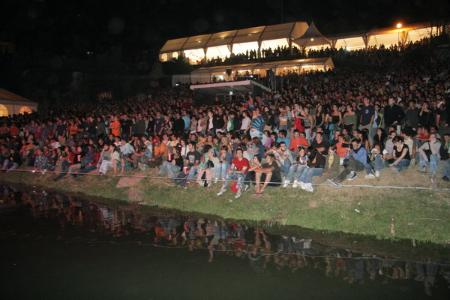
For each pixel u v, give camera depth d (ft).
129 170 54.70
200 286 23.48
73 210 42.83
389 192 37.24
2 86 152.66
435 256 27.55
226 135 49.83
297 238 32.09
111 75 156.15
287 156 42.70
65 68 161.99
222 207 41.14
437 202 34.65
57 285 24.12
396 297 21.57
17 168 67.10
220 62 138.82
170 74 146.61
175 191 46.65
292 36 140.05
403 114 48.52
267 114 56.18
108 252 29.25
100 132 70.33
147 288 23.41
